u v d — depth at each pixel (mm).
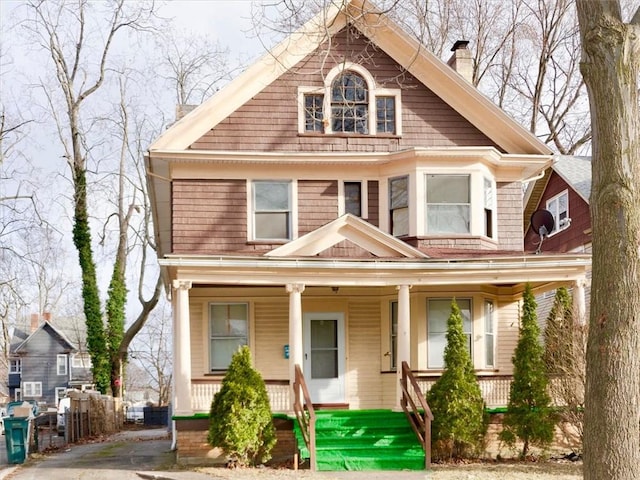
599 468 9680
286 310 19406
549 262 17656
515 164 19781
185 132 18844
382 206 19391
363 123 19641
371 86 19672
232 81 18984
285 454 17016
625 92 9906
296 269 17297
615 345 9734
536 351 16625
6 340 59125
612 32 9867
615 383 9695
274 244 18953
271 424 16109
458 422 16078
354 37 19719
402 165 19219
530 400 16422
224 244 18844
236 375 16016
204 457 16672
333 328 19547
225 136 19062
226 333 19203
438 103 19875
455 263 17609
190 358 18078
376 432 16719
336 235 18297
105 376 36438
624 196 9836
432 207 19016
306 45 19438
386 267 17484
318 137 19359
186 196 18875
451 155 18969
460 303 19438
